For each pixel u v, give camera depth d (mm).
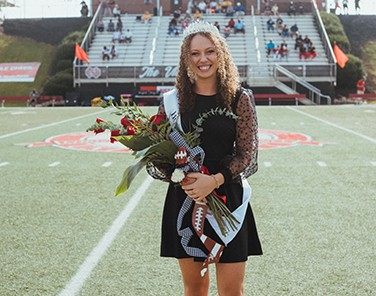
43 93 35469
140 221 6859
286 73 33094
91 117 22719
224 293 3461
